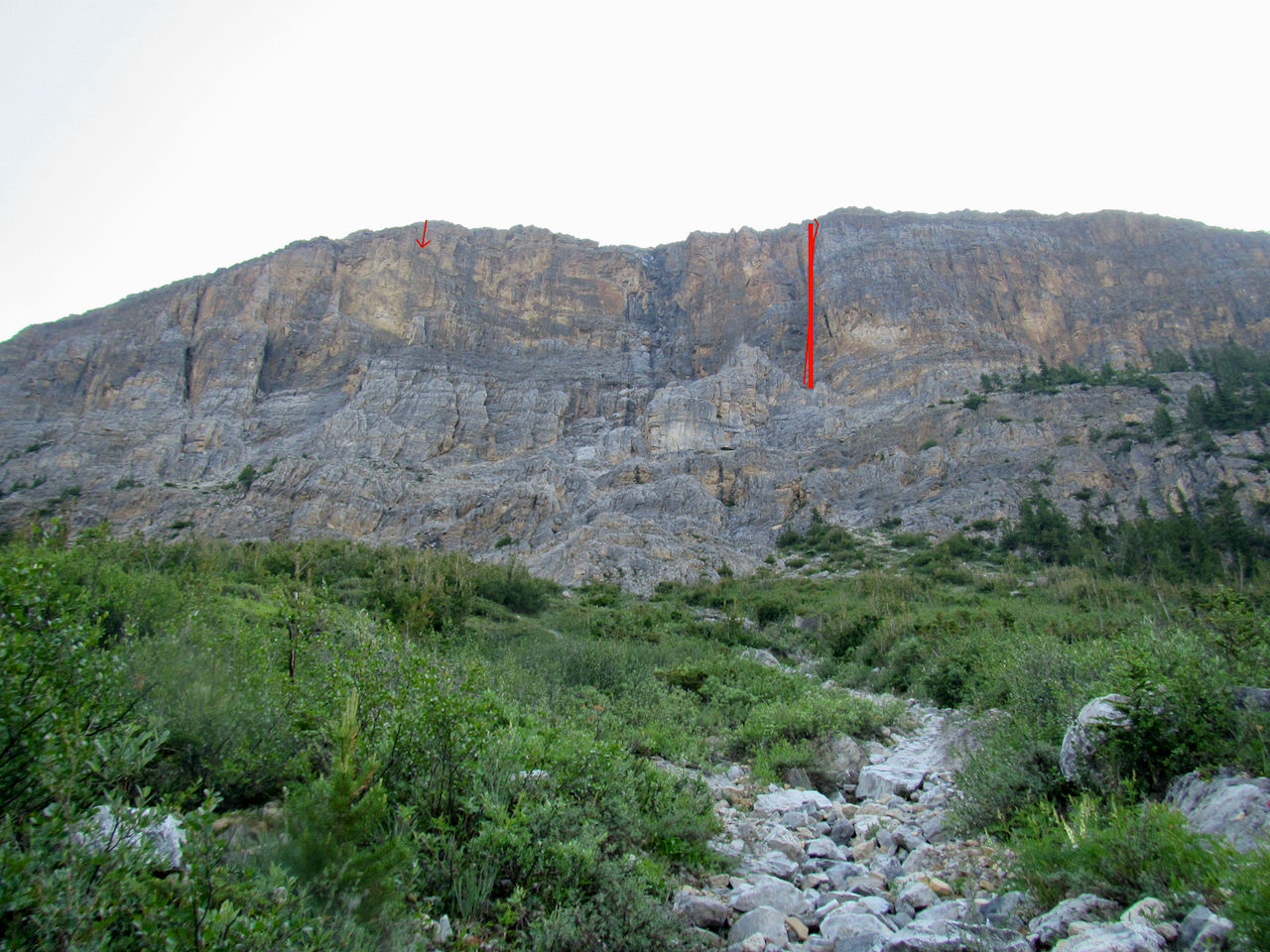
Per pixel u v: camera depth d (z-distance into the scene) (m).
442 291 110.62
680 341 113.44
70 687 3.79
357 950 3.17
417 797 4.90
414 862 3.96
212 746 4.91
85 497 72.69
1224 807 4.77
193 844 3.01
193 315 104.25
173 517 70.19
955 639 16.47
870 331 98.06
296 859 3.54
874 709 11.64
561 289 120.00
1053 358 98.19
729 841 6.31
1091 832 4.84
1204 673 6.23
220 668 5.79
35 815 3.01
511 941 3.94
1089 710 6.40
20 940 2.51
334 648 6.29
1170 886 4.15
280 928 2.93
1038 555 47.47
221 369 95.38
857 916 4.62
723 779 8.66
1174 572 37.78
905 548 53.50
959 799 6.83
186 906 2.81
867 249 111.56
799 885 5.64
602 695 11.43
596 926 4.10
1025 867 4.94
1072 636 15.45
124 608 7.47
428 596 17.12
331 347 100.69
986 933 4.15
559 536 61.88
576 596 34.72
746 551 57.38
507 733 6.22
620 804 5.54
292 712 5.41
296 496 72.75
